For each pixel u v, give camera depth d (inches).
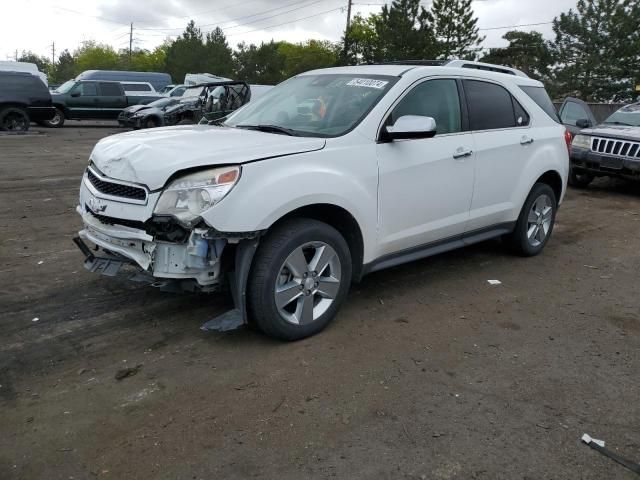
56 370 137.8
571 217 327.0
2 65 987.9
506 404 128.3
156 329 160.1
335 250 155.6
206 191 132.6
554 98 1843.0
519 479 104.7
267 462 107.1
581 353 154.2
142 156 140.9
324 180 149.1
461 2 1732.3
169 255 138.4
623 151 379.2
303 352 149.3
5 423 116.9
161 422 118.4
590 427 120.8
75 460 106.7
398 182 169.9
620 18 1733.5
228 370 139.3
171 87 1194.6
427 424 120.0
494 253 244.2
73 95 907.4
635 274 223.3
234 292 146.0
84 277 198.2
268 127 171.3
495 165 204.5
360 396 129.7
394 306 181.8
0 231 253.9
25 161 479.5
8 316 166.4
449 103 191.9
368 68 193.6
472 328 167.8
